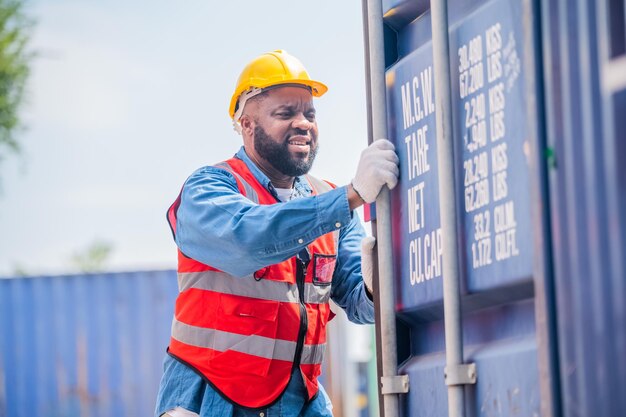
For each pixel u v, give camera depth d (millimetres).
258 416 4051
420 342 3254
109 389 13531
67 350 13562
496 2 2695
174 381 4141
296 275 4184
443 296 2906
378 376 3328
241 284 4078
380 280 3188
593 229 2172
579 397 2205
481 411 2727
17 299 13617
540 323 2322
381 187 3217
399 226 3234
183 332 4145
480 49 2773
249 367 4039
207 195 3994
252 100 4305
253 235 3725
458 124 2875
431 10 2906
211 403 4023
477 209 2758
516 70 2570
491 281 2678
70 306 13688
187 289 4156
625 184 2094
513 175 2578
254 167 4316
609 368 2125
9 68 25234
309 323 4207
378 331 3344
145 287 13719
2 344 13531
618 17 2129
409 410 3172
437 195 2982
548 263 2305
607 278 2133
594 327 2168
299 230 3654
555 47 2309
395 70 3303
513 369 2590
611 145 2133
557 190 2287
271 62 4309
